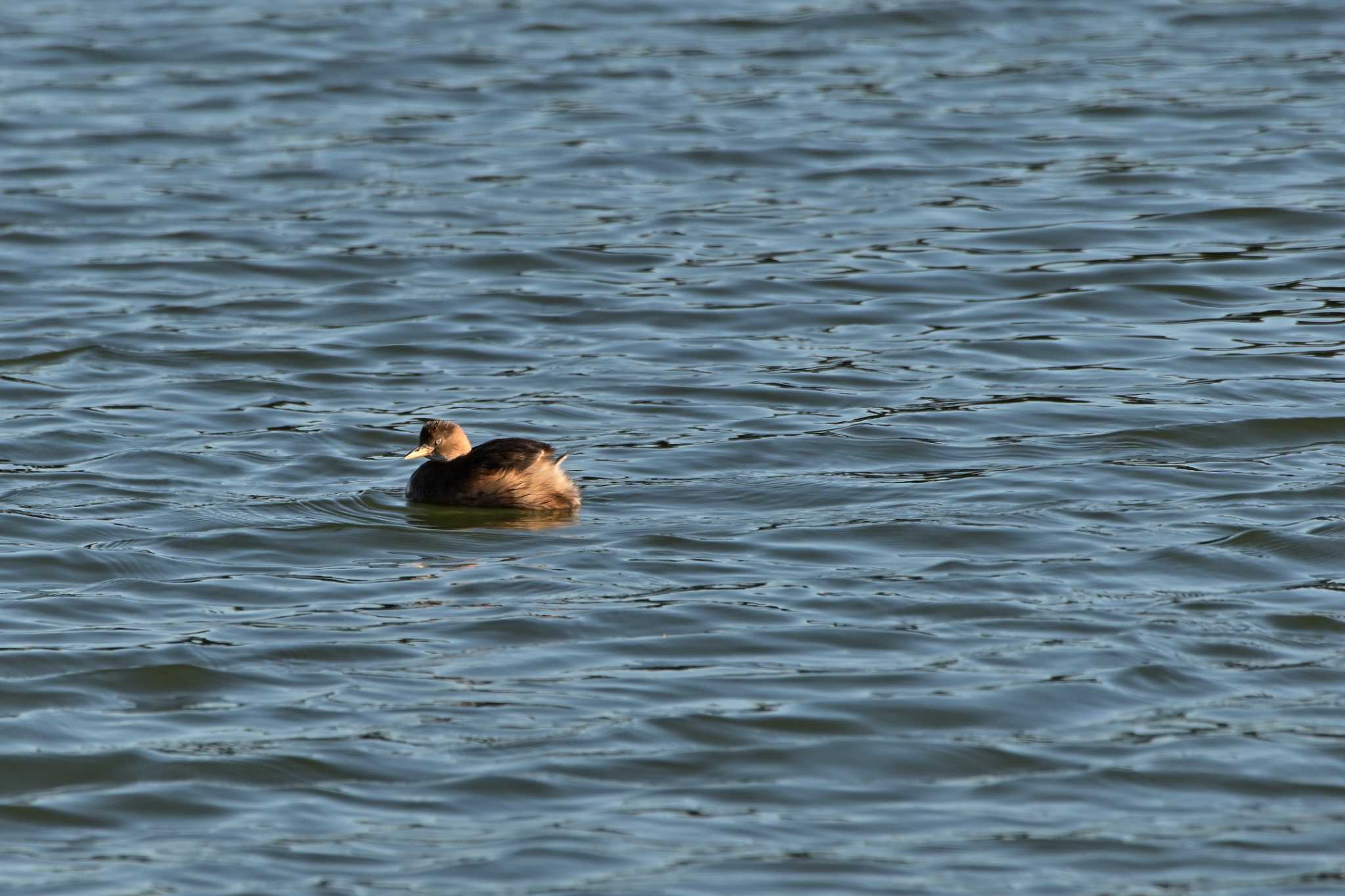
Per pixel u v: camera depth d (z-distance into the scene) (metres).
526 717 19.84
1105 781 18.56
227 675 20.86
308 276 38.06
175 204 42.34
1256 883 16.78
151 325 35.12
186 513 25.92
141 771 18.77
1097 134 47.03
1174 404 30.41
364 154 45.94
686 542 24.86
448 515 26.03
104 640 21.75
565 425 29.92
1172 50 54.44
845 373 32.44
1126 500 26.17
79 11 58.84
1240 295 36.41
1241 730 19.45
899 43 55.38
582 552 24.52
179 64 53.19
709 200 42.81
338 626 22.16
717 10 58.50
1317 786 18.39
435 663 21.17
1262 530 24.67
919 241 39.91
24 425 29.77
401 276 38.00
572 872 16.94
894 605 22.64
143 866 17.06
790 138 46.69
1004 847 17.42
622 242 39.97
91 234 40.50
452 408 30.80
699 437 29.20
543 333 34.84
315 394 31.66
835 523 25.44
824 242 39.91
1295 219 40.69
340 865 17.06
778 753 19.14
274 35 55.88
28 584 23.42
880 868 17.03
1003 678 20.64
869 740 19.36
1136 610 22.38
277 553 24.61
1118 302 36.19
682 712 19.92
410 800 18.25
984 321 35.28
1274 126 47.34
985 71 52.47
